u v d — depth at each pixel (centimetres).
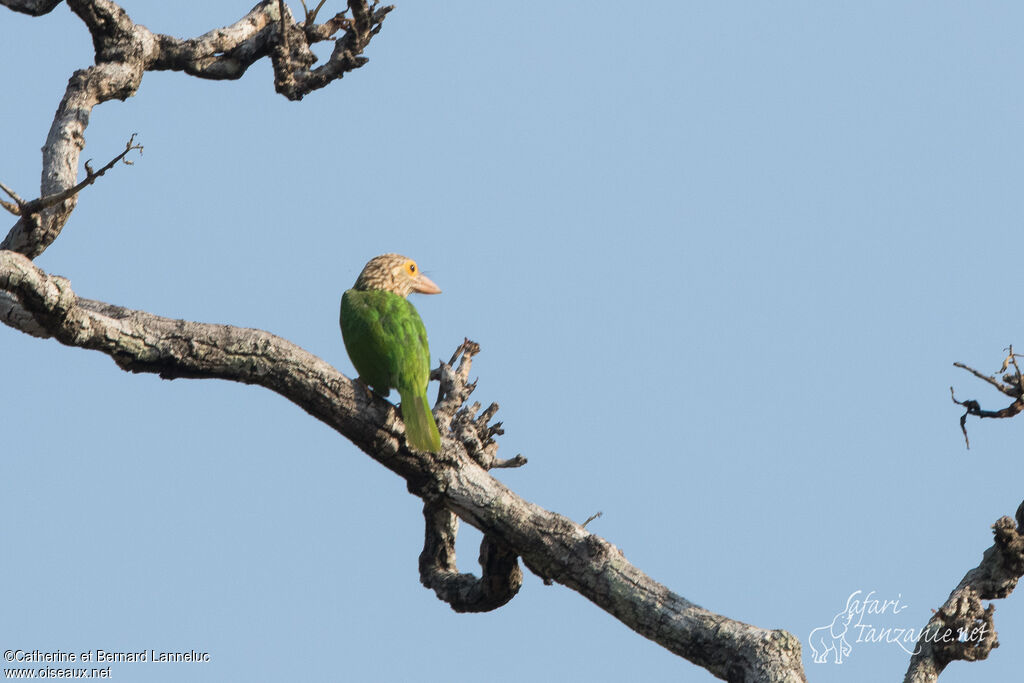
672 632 1199
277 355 1153
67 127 1349
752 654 1166
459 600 1355
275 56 1500
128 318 1128
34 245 1263
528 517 1234
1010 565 1234
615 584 1219
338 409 1175
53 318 1055
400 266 1290
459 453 1232
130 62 1443
